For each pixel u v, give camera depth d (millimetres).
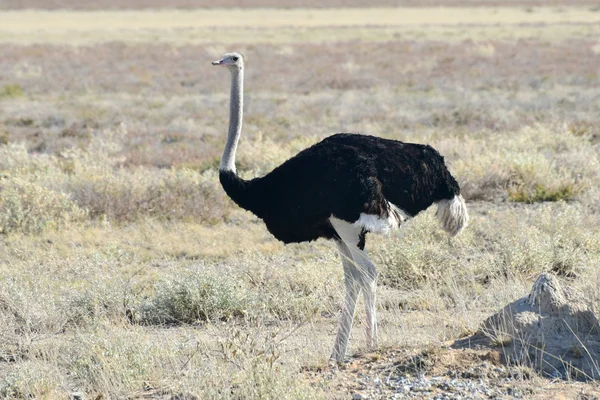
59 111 81812
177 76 115938
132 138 65562
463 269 31375
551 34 184375
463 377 19156
